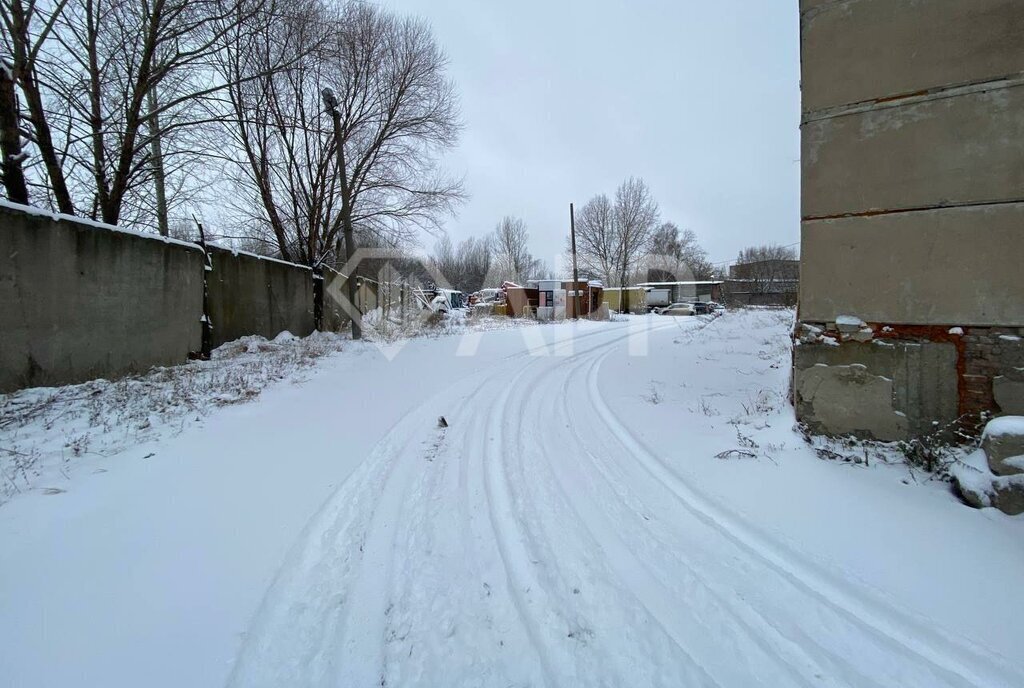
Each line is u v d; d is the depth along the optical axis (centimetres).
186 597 271
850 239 474
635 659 234
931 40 434
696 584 292
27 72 870
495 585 290
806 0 488
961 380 430
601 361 1141
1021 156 404
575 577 298
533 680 223
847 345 478
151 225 1495
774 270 5669
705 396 746
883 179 457
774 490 410
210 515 365
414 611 267
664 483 438
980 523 349
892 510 371
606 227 5475
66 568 293
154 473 438
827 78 479
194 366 916
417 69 1942
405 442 545
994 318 414
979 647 241
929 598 277
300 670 225
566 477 450
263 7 1143
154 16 990
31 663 220
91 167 1030
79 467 445
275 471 452
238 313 1195
